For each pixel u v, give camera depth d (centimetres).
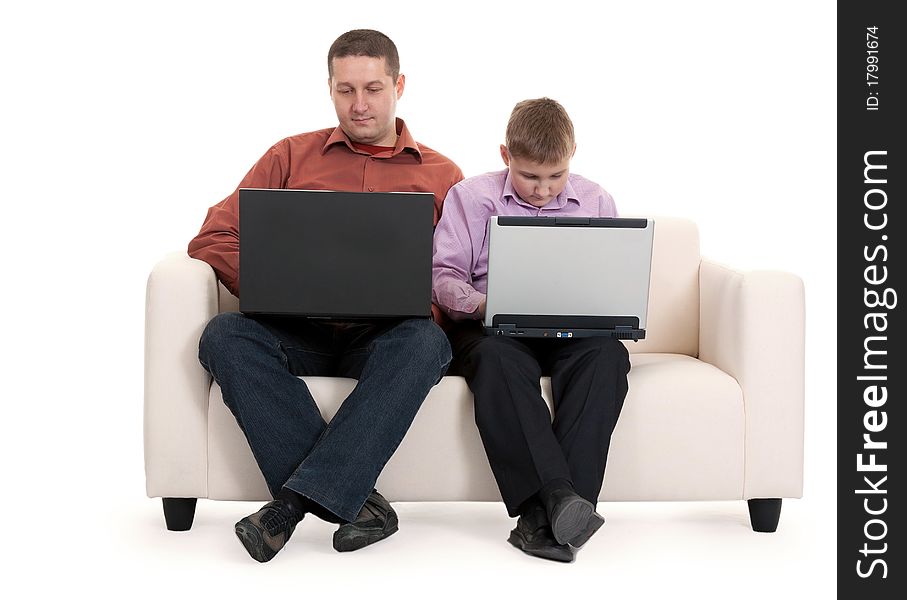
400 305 319
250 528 301
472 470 329
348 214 316
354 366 334
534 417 314
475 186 362
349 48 359
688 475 333
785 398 335
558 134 336
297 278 317
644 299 325
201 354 320
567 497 301
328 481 306
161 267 333
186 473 328
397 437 312
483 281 359
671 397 332
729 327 346
